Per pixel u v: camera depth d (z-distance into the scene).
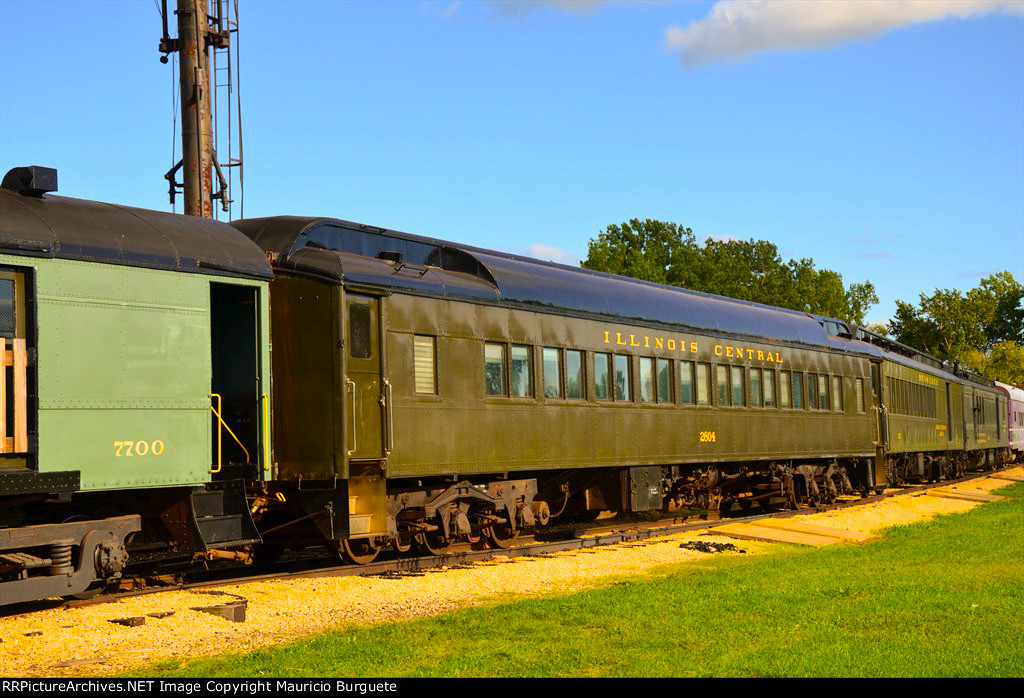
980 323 100.19
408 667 7.53
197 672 7.32
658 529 17.67
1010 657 7.74
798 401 22.86
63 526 9.53
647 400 17.97
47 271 9.30
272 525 13.12
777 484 22.50
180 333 10.35
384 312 12.90
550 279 16.34
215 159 18.86
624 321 17.52
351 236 13.64
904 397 29.50
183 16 18.59
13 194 9.48
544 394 15.62
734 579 11.94
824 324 25.95
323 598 10.50
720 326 20.25
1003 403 48.62
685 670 7.39
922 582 11.52
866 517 21.25
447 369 13.86
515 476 15.98
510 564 13.48
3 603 8.84
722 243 86.88
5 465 8.99
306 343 12.45
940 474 35.53
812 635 8.57
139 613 9.32
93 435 9.55
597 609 9.78
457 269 15.15
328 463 12.21
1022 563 13.24
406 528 13.75
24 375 9.08
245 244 11.33
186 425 10.37
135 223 10.30
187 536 10.58
